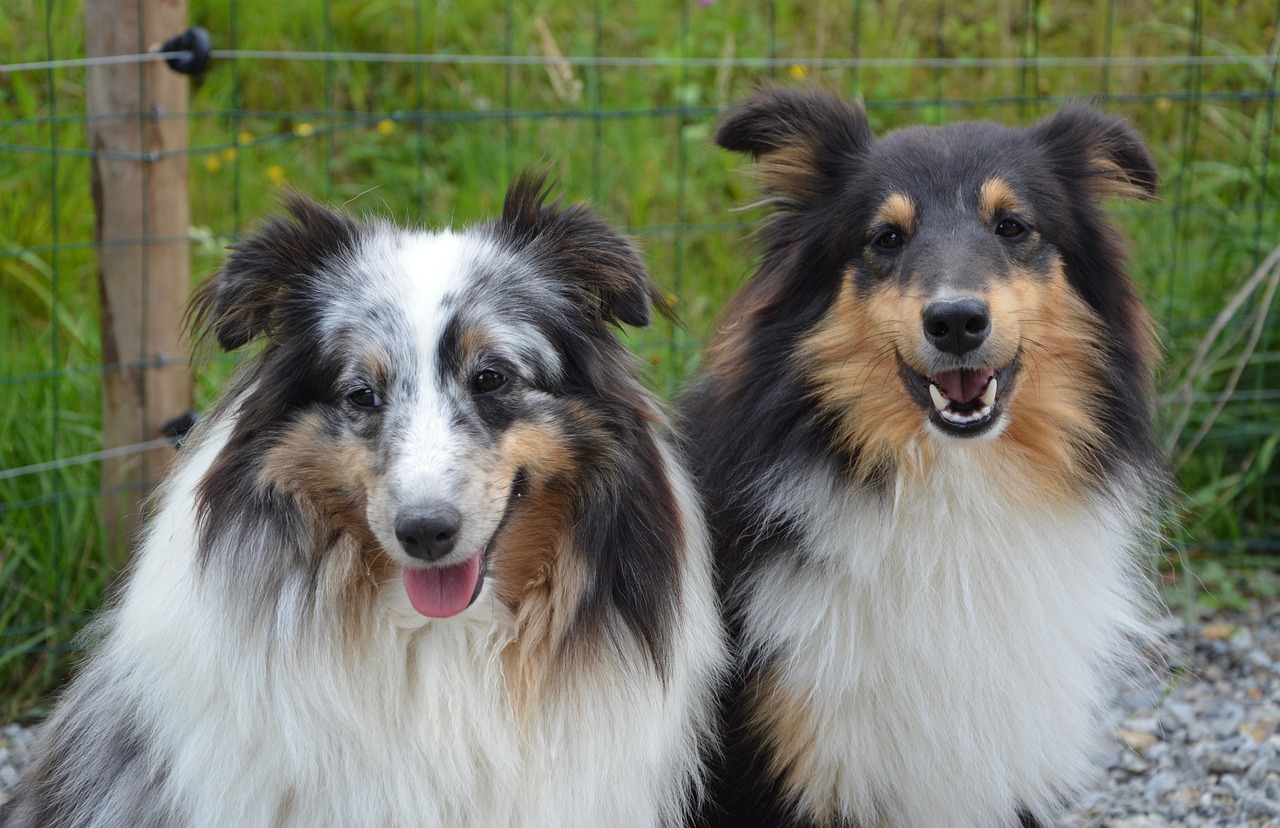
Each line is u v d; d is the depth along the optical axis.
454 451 3.15
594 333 3.57
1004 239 3.82
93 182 5.14
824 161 4.13
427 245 3.53
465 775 3.32
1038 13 8.76
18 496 5.57
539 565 3.43
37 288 6.73
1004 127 4.11
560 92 7.93
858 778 3.79
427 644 3.33
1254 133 7.55
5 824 3.88
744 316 4.11
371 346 3.27
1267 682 5.59
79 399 5.86
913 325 3.61
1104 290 4.01
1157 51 8.81
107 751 3.55
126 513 5.36
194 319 3.90
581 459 3.42
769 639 3.79
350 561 3.30
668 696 3.52
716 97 8.30
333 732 3.27
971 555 3.76
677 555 3.56
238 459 3.33
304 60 8.38
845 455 3.77
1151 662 5.36
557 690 3.41
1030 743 3.88
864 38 8.90
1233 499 6.72
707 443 4.10
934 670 3.75
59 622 5.41
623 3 9.04
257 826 3.28
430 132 8.45
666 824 3.66
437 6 8.73
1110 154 4.12
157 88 5.09
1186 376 6.65
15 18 7.60
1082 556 3.90
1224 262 6.92
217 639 3.24
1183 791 4.78
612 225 3.81
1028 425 3.79
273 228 3.49
